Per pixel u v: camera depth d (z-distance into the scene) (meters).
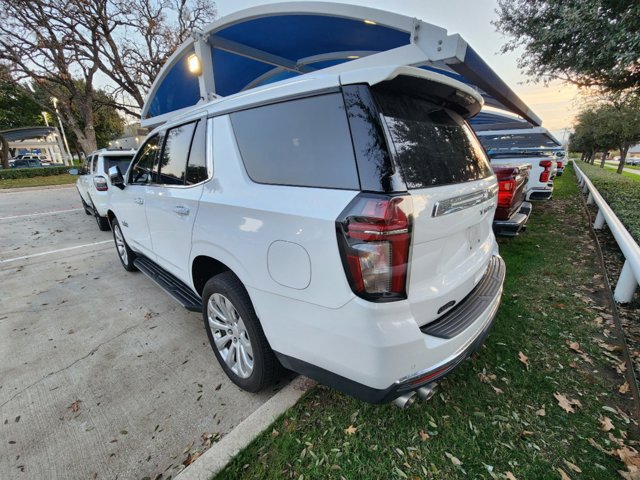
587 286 3.43
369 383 1.39
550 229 5.64
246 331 1.95
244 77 5.25
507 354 2.40
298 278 1.50
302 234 1.45
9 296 3.74
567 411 1.91
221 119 2.03
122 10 18.55
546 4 5.20
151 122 4.73
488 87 2.73
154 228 2.87
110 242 5.95
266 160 1.73
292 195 1.54
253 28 3.48
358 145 1.38
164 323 3.05
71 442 1.82
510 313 2.95
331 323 1.42
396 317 1.34
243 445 1.72
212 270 2.47
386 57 2.32
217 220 1.94
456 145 1.88
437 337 1.50
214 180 2.03
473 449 1.70
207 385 2.23
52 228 7.13
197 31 3.56
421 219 1.37
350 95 1.43
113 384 2.27
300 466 1.63
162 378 2.31
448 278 1.67
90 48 19.12
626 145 21.31
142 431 1.88
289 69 4.77
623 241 3.11
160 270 3.23
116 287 3.92
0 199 11.88
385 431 1.80
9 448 1.79
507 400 2.00
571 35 4.92
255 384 2.00
